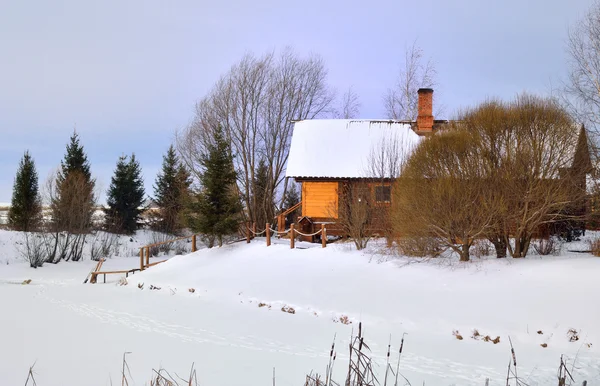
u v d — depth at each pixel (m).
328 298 14.11
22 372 8.44
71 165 43.59
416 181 14.66
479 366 8.90
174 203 42.56
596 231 18.41
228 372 8.51
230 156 24.42
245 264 19.19
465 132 14.62
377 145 23.31
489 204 13.60
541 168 13.38
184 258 22.41
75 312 14.77
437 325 11.37
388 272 14.96
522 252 14.34
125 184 44.91
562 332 9.97
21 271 27.83
